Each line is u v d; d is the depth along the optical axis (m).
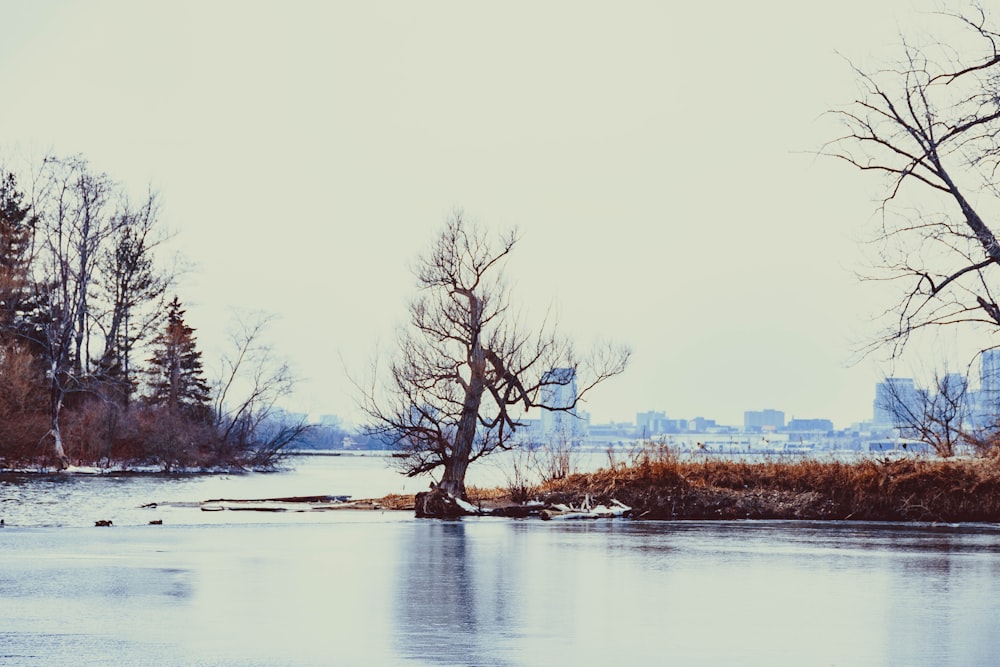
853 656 11.54
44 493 49.34
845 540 26.00
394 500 40.69
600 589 16.80
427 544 24.45
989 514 32.34
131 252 77.50
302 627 13.03
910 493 33.25
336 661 11.04
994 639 12.55
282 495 50.78
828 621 13.81
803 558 21.64
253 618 13.66
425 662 11.04
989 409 37.59
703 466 36.69
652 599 15.74
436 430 36.81
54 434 71.44
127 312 78.50
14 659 10.92
